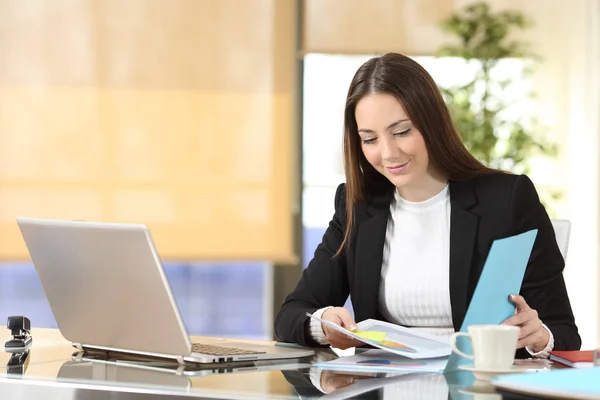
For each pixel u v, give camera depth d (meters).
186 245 5.60
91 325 1.96
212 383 1.62
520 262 1.87
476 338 1.67
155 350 1.86
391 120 2.29
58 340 2.20
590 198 5.50
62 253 1.92
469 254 2.36
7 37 5.53
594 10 5.51
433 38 5.59
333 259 2.56
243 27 5.56
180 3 5.55
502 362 1.66
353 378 1.67
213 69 5.57
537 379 1.52
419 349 1.91
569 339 2.16
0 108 5.55
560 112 5.62
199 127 5.58
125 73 5.56
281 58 5.57
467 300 2.35
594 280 5.48
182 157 5.59
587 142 5.53
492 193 2.41
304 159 5.72
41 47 5.55
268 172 5.59
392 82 2.29
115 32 5.55
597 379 1.51
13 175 5.57
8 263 5.71
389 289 2.45
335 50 5.60
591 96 5.52
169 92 5.57
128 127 5.57
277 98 5.57
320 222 5.74
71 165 5.57
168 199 5.59
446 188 2.49
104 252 1.82
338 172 5.73
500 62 5.62
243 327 6.00
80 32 5.55
